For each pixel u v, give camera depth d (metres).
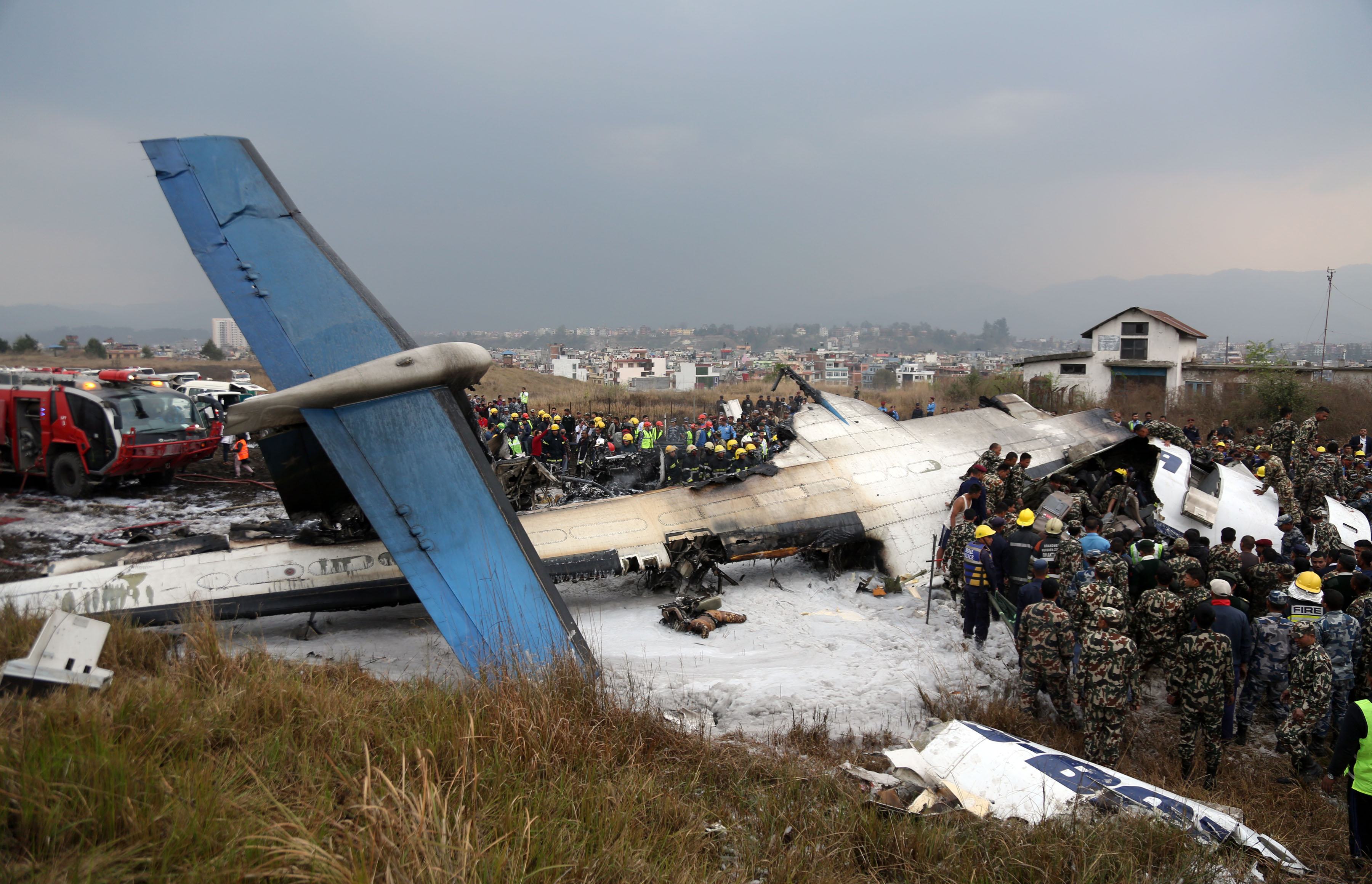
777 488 10.74
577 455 22.20
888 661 7.95
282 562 7.91
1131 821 4.66
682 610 9.03
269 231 7.42
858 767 5.49
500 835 3.78
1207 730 6.20
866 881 4.15
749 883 3.93
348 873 3.13
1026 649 6.82
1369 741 4.95
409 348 7.18
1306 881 4.57
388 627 8.45
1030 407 14.54
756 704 6.73
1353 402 28.81
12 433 15.09
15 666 4.44
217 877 3.03
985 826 4.66
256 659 5.67
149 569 7.66
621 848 3.90
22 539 11.74
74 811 3.26
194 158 7.36
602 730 5.22
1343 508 12.43
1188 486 11.12
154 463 15.22
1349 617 7.09
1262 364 31.70
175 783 3.67
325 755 4.41
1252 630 7.14
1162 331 34.88
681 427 23.70
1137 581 8.42
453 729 4.67
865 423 12.47
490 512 6.53
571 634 6.01
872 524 10.82
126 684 4.80
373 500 6.25
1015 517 10.51
